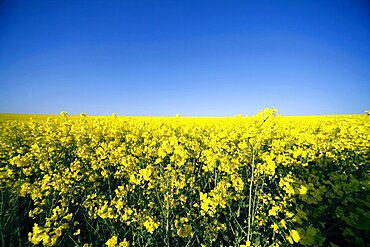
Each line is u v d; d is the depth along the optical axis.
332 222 3.13
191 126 12.82
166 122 15.74
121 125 12.29
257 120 4.47
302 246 2.75
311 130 11.79
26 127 12.40
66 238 3.32
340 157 6.44
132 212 3.32
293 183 3.47
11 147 7.66
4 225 3.18
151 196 4.22
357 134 9.49
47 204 3.86
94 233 3.52
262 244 3.36
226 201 3.37
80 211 4.24
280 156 4.90
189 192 4.61
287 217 3.01
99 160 5.54
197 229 3.27
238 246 3.23
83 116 10.68
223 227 3.39
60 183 3.88
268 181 5.07
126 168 4.93
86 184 4.78
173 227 3.39
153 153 6.05
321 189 3.20
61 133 9.00
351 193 3.00
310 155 6.10
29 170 4.72
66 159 7.18
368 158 6.62
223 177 4.67
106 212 3.28
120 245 2.56
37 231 2.27
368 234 2.51
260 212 3.57
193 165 6.00
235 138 9.24
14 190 3.79
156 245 3.20
